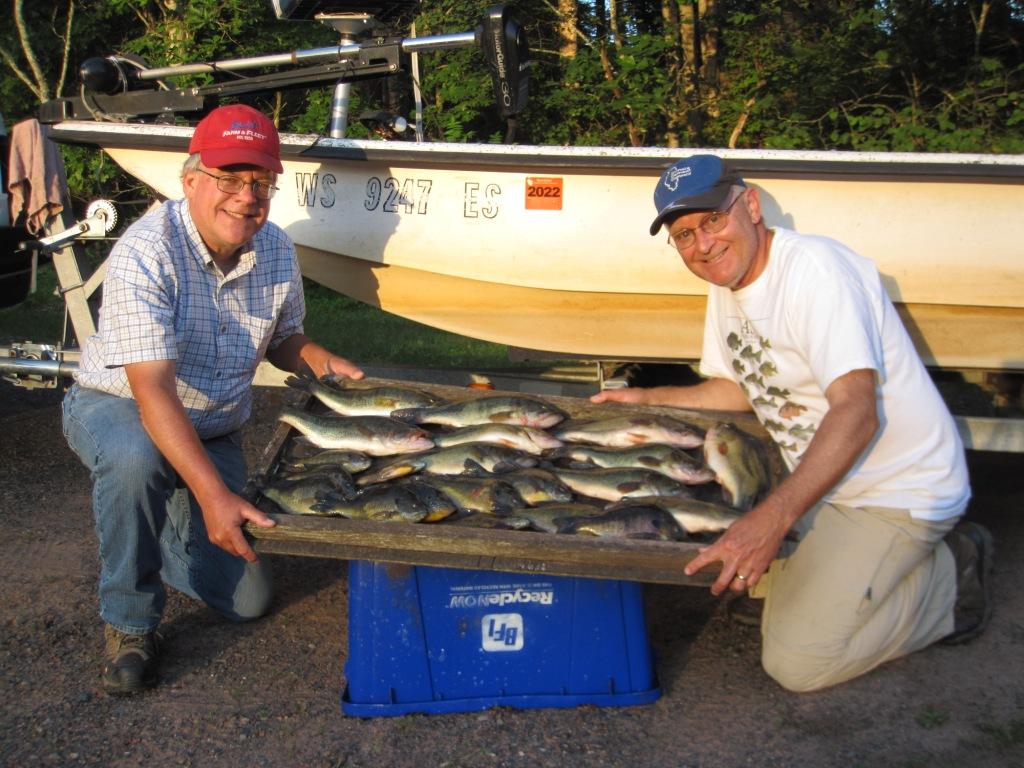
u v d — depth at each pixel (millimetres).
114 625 3209
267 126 3197
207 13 11039
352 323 9203
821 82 9625
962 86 9789
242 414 3648
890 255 4270
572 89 9977
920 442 3064
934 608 3248
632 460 3191
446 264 4586
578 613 3035
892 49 9852
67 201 4844
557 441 3311
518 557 2680
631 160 4203
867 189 4191
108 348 3033
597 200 4348
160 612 3279
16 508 4789
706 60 10852
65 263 4754
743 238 2957
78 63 14219
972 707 3043
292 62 4719
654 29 11562
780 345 3016
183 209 3311
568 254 4449
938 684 3189
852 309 2822
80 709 3088
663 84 9438
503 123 10938
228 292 3398
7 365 4738
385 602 3004
